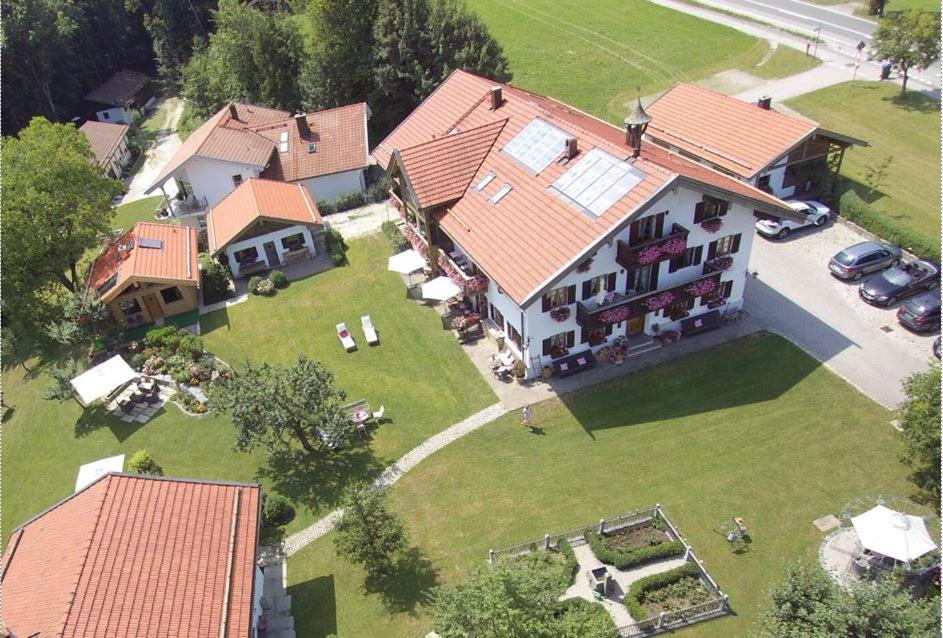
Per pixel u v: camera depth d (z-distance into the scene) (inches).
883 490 1110.4
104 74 4330.7
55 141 1790.1
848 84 2645.2
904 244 1672.0
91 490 933.8
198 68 3373.5
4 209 1643.7
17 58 3454.7
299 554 1111.6
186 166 2192.4
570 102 2827.3
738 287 1489.9
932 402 1055.0
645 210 1190.9
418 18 2477.9
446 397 1397.6
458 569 1053.2
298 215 1915.6
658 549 1018.7
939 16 2294.5
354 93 2731.3
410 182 1528.1
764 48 3036.4
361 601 1024.9
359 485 1052.5
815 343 1434.5
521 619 797.2
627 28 3449.8
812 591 827.4
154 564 836.6
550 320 1331.2
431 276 1701.5
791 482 1141.7
